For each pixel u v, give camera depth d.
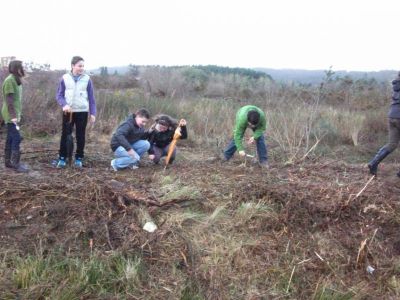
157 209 4.92
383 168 7.08
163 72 18.11
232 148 6.99
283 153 7.72
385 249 4.79
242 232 4.82
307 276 4.40
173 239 4.57
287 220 4.99
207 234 4.72
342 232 4.95
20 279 3.85
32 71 11.55
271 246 4.68
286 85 14.88
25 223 4.60
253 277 4.31
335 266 4.54
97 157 7.09
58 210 4.73
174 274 4.21
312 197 5.34
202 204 5.13
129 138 6.27
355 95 14.23
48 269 3.99
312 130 9.05
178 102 11.61
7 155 5.89
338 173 6.50
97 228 4.59
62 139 6.18
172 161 6.75
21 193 4.96
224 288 4.15
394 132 6.10
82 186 5.16
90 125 8.90
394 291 4.35
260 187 5.43
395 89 6.04
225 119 9.95
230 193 5.34
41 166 6.27
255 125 6.30
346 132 9.75
